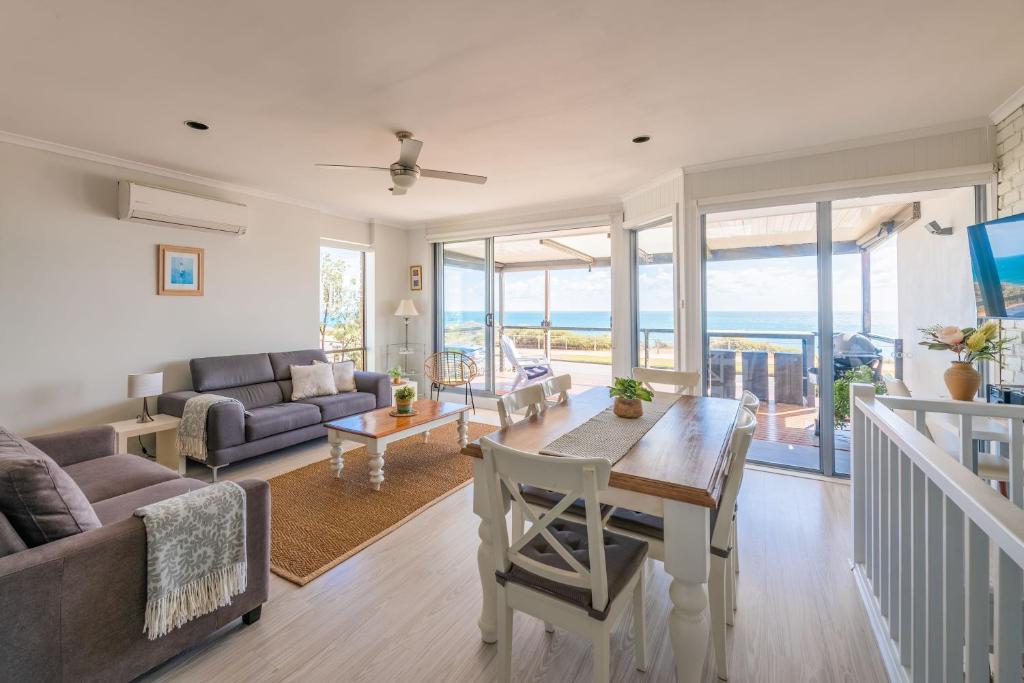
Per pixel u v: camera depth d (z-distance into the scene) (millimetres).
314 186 4285
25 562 1245
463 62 2170
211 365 3918
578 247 7578
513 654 1646
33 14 1796
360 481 3264
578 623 1308
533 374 6996
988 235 2293
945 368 3041
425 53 2094
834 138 3135
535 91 2459
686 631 1350
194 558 1573
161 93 2463
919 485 1372
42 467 1416
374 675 1546
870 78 2354
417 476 3369
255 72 2252
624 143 3217
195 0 1724
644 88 2438
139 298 3686
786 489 3129
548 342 9414
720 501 1558
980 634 970
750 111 2723
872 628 1742
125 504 1909
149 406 3705
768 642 1691
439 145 3240
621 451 1646
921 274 3236
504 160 3562
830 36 1985
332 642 1700
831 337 3383
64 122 2836
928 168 2973
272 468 3559
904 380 3352
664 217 4062
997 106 2680
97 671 1367
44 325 3219
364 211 5410
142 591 1470
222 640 1702
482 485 1679
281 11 1792
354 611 1878
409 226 6238
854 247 3332
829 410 3379
